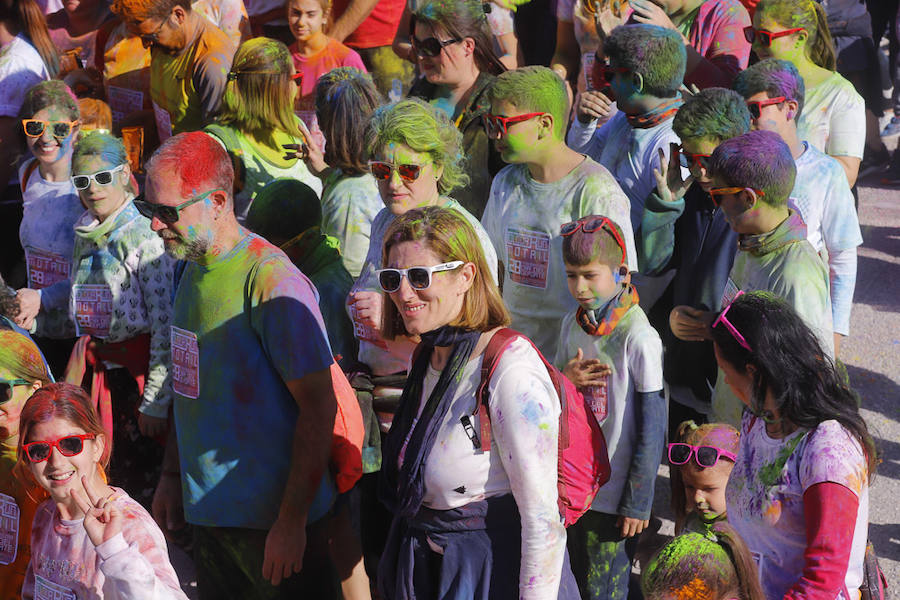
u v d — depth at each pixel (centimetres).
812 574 509
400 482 558
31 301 971
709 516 649
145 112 1213
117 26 1265
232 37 1329
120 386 918
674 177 857
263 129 986
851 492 514
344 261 910
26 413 565
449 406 542
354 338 838
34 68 1235
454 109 982
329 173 1022
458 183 786
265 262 646
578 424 569
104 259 874
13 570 693
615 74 945
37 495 650
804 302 722
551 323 860
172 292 877
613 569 757
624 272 732
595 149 1034
